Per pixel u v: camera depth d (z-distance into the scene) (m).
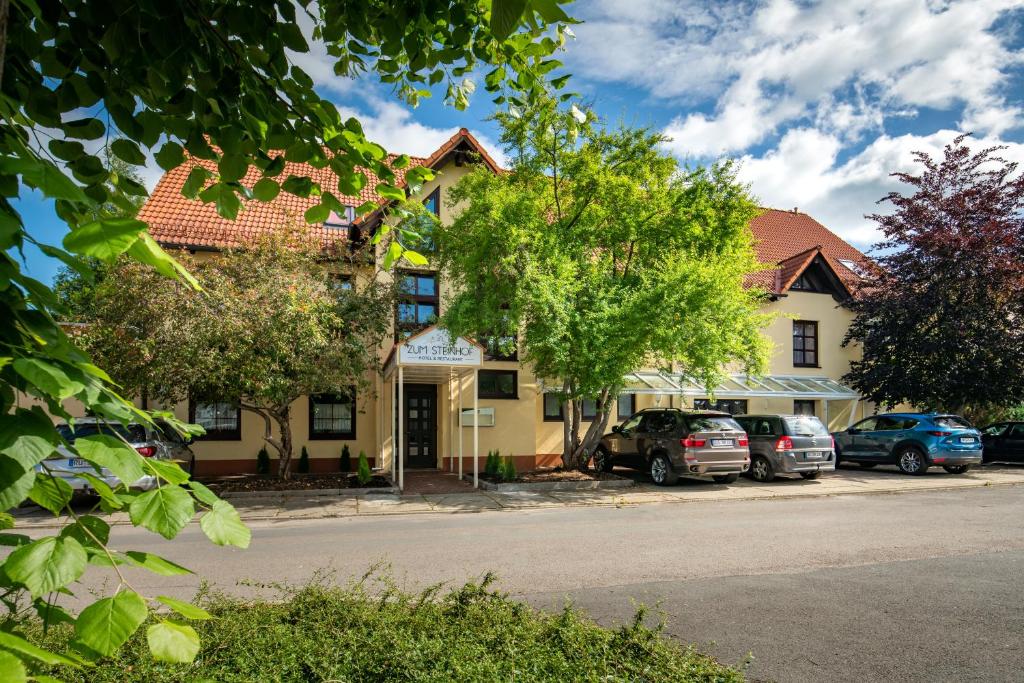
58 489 1.08
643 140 13.99
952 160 19.59
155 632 0.94
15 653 0.85
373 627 3.79
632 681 3.21
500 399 17.16
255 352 11.78
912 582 6.12
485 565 6.80
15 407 0.99
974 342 18.28
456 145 16.95
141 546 7.79
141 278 11.34
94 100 1.90
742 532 8.72
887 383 19.69
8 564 0.89
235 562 6.98
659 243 14.52
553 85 2.64
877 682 3.87
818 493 13.02
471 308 12.66
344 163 2.38
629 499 12.16
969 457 16.03
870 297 20.53
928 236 18.75
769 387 19.95
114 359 11.02
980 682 3.88
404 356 12.74
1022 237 18.70
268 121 2.22
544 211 14.16
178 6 1.84
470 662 3.24
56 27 1.76
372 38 2.69
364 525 9.47
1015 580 6.20
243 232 15.83
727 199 14.55
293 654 3.31
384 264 2.61
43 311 1.07
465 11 2.46
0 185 1.20
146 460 1.04
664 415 14.72
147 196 2.07
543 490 13.37
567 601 4.49
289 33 2.29
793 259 22.88
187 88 2.09
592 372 12.98
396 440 16.16
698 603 5.42
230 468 15.20
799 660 4.18
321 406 16.06
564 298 12.64
